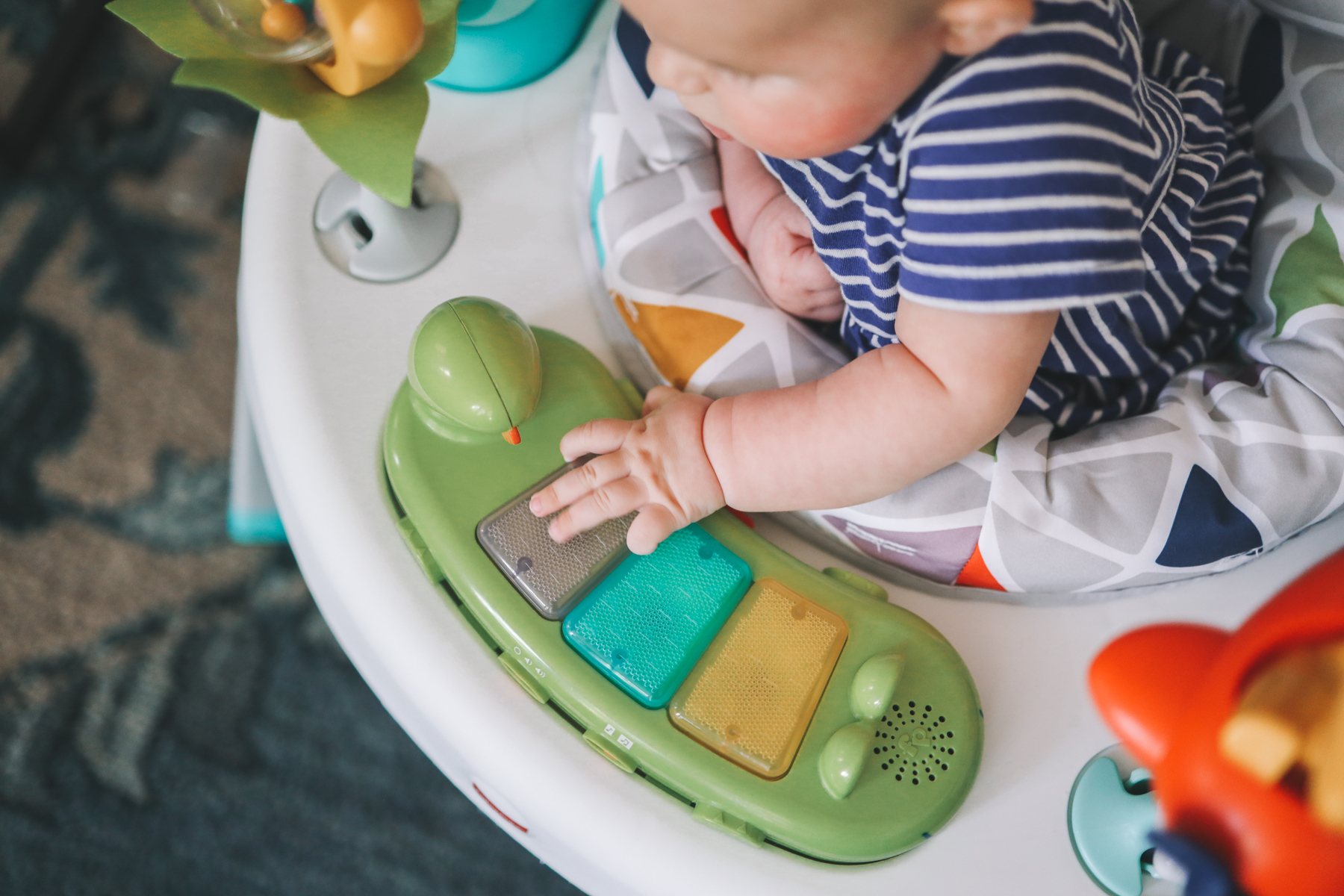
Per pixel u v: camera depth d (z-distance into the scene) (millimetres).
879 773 440
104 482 935
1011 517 484
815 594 481
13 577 892
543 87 642
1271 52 584
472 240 590
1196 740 273
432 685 477
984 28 344
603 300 581
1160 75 583
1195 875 264
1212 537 485
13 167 1054
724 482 478
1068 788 467
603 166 588
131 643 879
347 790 842
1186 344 572
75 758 835
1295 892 252
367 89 464
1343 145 554
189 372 987
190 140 1091
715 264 563
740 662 461
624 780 461
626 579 476
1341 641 256
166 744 846
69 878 804
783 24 336
